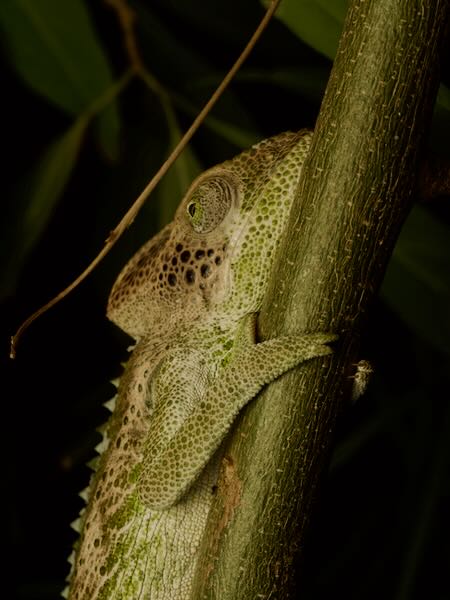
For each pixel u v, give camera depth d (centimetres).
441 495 55
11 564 63
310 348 38
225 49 59
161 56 56
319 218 38
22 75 53
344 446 56
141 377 45
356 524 62
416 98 38
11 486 62
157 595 44
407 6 38
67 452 60
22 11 52
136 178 55
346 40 38
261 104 59
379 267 38
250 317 42
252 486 39
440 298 50
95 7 57
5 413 63
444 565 57
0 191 54
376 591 58
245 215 44
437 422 57
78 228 62
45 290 62
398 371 62
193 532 44
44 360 64
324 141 38
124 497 45
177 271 45
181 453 42
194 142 55
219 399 41
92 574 45
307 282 38
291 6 43
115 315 47
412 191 38
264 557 38
